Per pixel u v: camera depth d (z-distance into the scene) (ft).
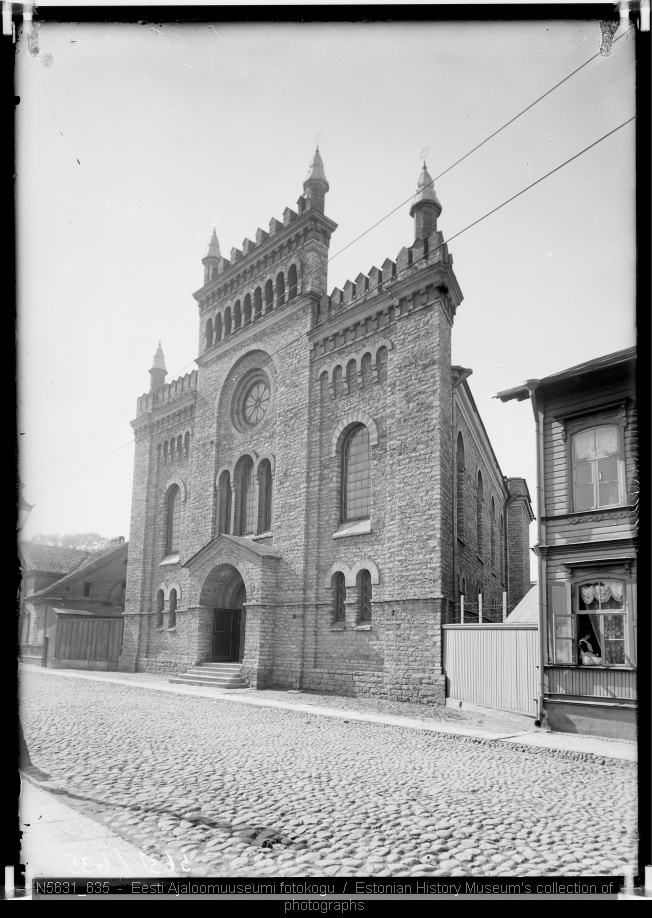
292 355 94.58
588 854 22.72
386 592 74.23
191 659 97.40
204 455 110.83
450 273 76.95
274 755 41.37
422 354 76.18
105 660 124.98
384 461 79.05
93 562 147.64
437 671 67.26
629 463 54.75
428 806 29.37
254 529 98.94
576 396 59.16
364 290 86.28
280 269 100.32
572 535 57.26
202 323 117.39
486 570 108.68
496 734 52.26
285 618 85.87
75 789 30.81
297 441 90.84
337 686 77.71
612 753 44.19
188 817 26.81
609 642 53.78
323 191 97.40
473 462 102.17
